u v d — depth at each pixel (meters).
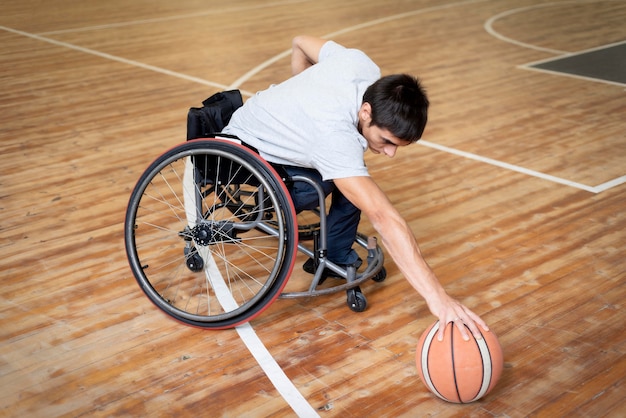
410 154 3.93
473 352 1.87
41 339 2.32
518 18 7.81
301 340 2.32
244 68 5.84
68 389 2.08
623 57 5.99
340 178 2.04
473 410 1.97
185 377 2.14
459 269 2.72
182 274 2.75
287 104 2.23
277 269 2.25
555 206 3.24
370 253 2.56
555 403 1.99
